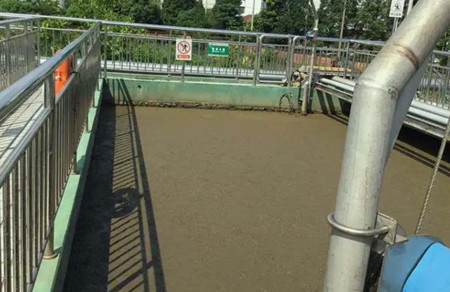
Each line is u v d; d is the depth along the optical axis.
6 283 2.03
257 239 4.20
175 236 4.12
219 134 7.69
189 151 6.62
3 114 1.59
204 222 4.44
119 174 5.43
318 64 9.83
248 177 5.77
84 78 5.16
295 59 9.88
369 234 1.25
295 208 4.93
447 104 6.89
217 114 9.11
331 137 8.05
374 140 1.22
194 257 3.81
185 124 8.13
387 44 1.27
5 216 1.99
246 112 9.48
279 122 8.90
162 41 9.51
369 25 62.09
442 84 7.02
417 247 1.37
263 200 5.08
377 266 1.34
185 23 74.44
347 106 10.03
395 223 1.34
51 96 2.85
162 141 6.98
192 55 9.59
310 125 8.83
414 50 1.23
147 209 4.60
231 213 4.69
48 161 2.83
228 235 4.23
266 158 6.61
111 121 7.89
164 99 9.30
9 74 6.61
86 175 4.98
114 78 9.04
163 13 75.12
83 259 3.62
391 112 1.22
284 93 9.72
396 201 5.38
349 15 65.00
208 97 9.48
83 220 4.24
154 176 5.49
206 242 4.07
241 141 7.38
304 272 3.73
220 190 5.26
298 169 6.24
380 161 1.23
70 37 9.16
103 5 21.06
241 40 10.85
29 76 2.16
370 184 1.24
